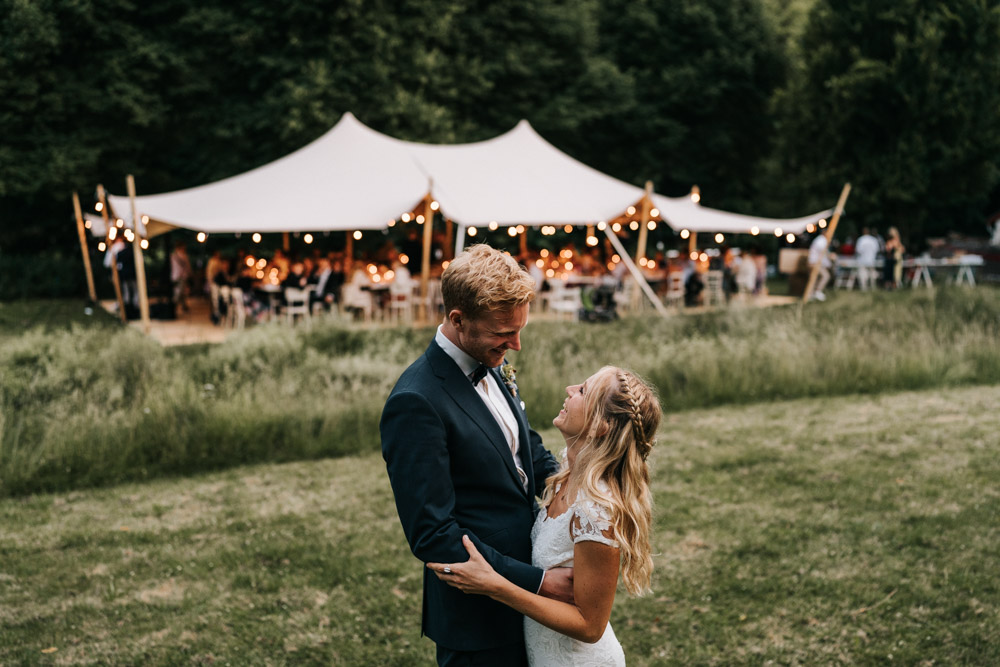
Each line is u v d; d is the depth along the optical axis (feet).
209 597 14.08
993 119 69.41
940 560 14.88
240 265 56.49
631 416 7.38
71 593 14.24
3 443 20.62
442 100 69.36
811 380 29.50
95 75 62.28
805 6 102.63
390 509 18.24
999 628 12.48
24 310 54.44
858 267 66.08
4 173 59.11
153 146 69.62
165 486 20.07
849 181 73.61
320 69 61.41
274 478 20.61
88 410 22.44
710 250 70.08
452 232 65.72
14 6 56.90
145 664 11.97
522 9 73.87
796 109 77.82
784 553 15.37
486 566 7.07
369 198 46.32
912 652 11.89
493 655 7.81
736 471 20.33
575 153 84.99
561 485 7.77
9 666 11.85
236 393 24.72
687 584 14.24
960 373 30.17
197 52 64.08
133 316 51.67
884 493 18.38
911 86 69.21
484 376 7.98
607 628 8.03
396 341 33.19
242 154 67.62
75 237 70.28
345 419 24.22
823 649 12.09
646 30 85.56
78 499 19.13
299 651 12.33
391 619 13.26
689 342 33.17
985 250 75.66
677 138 83.05
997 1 69.67
